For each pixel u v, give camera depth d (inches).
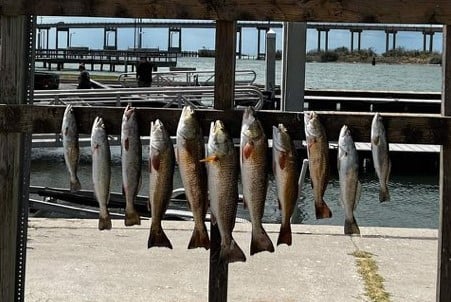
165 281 220.5
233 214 135.9
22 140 150.5
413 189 563.2
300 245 264.1
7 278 148.9
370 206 480.7
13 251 149.3
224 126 137.6
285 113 142.2
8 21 146.0
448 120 140.3
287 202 135.0
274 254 250.8
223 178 134.3
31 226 285.7
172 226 289.6
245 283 219.9
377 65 4028.1
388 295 212.4
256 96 607.8
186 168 135.3
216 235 145.6
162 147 136.7
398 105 1012.5
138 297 205.9
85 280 219.1
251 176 133.6
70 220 301.0
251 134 133.5
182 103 558.3
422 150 625.9
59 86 938.1
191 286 216.4
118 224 292.5
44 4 143.6
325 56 4023.1
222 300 147.6
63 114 144.3
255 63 2699.3
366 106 1021.8
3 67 146.7
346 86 1784.0
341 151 135.6
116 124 144.2
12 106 144.4
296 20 141.5
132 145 138.1
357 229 136.7
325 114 141.6
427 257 252.8
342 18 140.7
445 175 142.0
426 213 469.4
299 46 589.6
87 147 534.3
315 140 135.9
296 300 206.5
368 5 140.2
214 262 146.4
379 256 252.7
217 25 143.2
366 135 141.9
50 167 575.8
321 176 136.6
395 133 141.4
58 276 221.9
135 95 574.2
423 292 215.6
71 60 2239.2
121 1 142.6
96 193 140.1
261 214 134.8
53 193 376.8
